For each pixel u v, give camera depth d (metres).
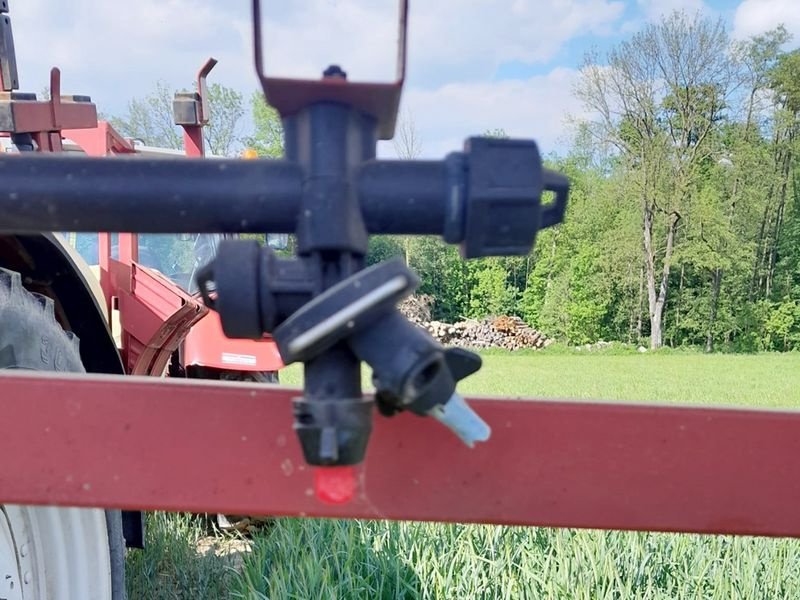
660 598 2.96
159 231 0.78
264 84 0.72
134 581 3.40
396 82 0.73
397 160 0.75
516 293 31.73
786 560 3.20
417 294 30.81
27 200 0.76
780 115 29.81
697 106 28.75
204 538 4.22
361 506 1.06
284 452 1.04
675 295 30.81
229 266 0.73
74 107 2.64
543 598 2.88
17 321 1.71
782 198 30.42
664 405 1.05
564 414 1.05
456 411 0.78
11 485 1.04
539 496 1.06
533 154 0.73
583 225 30.09
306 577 3.02
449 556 3.18
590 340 30.09
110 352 2.36
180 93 3.74
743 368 18.92
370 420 0.74
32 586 1.77
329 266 0.73
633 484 1.05
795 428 1.04
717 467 1.04
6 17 2.24
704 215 28.77
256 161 0.76
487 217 0.72
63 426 1.04
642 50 28.78
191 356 4.13
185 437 1.04
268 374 4.38
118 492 1.05
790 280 30.73
